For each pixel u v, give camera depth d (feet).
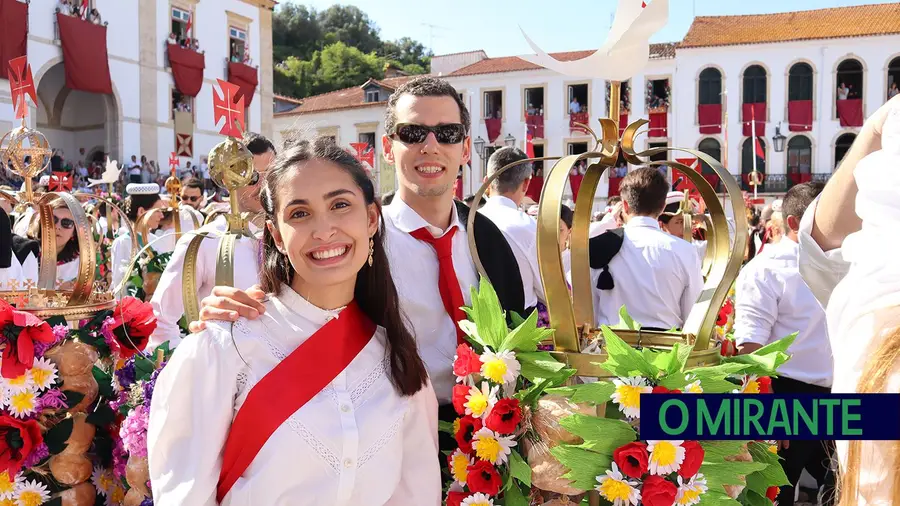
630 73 5.53
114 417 6.97
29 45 66.39
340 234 4.87
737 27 97.66
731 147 94.63
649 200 11.21
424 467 5.36
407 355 5.29
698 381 4.86
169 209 15.44
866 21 92.84
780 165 93.50
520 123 101.40
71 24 69.00
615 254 10.93
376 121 105.29
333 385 4.99
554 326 5.39
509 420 5.30
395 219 7.16
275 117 111.45
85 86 70.28
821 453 10.92
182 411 4.72
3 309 6.50
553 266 5.33
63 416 6.77
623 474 4.83
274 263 5.18
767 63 93.56
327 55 169.27
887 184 3.52
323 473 4.76
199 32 83.92
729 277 5.41
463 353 5.59
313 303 5.09
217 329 4.87
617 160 5.67
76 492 6.74
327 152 4.99
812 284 4.83
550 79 100.17
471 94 103.35
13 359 6.49
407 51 207.00
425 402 5.48
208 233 6.81
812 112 92.63
